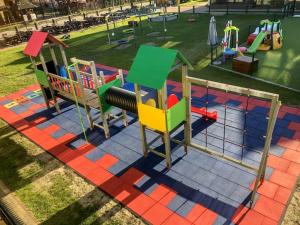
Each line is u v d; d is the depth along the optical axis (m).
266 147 6.30
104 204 7.57
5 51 25.73
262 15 28.75
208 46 19.98
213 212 6.96
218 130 9.93
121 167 8.84
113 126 11.07
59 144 10.36
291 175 7.80
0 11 41.31
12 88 16.03
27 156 9.93
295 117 10.23
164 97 7.28
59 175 8.84
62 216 7.34
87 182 8.43
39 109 13.16
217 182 7.82
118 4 49.75
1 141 11.02
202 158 8.77
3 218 7.74
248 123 10.12
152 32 26.33
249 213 6.84
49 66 12.38
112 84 9.95
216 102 11.80
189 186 7.80
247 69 14.33
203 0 44.88
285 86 12.66
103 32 28.94
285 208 6.89
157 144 9.73
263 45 18.09
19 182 8.73
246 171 8.06
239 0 31.62
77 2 45.69
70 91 10.88
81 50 22.66
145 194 7.72
